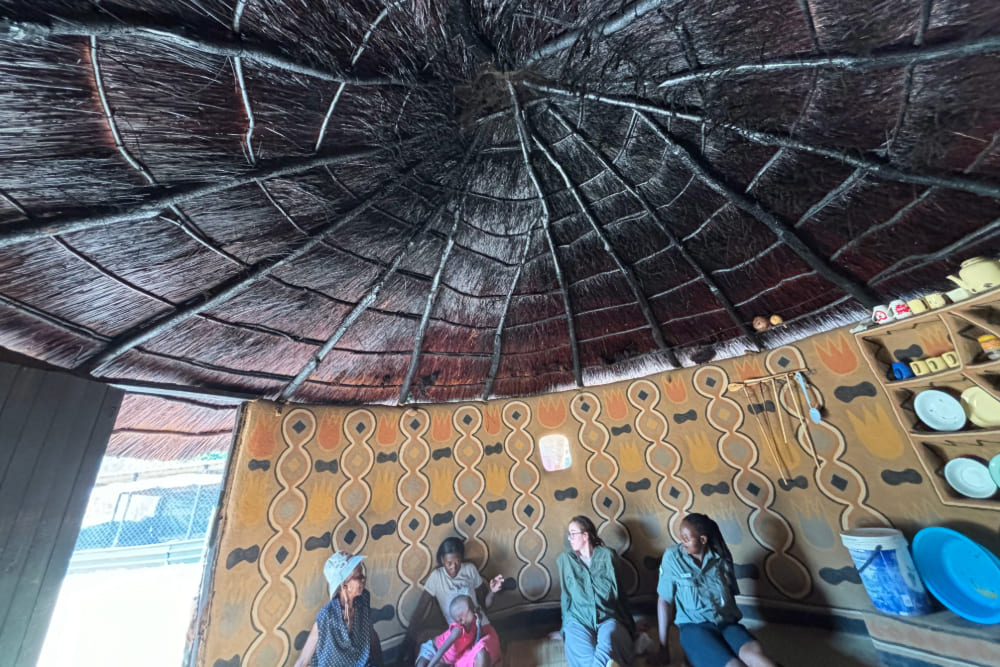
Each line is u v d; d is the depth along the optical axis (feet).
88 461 6.01
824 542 7.79
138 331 6.41
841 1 4.19
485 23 4.57
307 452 8.89
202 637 6.75
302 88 4.68
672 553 7.56
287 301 7.43
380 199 6.47
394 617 8.50
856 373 7.95
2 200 4.36
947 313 6.07
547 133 6.24
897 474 7.23
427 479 9.99
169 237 5.53
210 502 28.40
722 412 9.36
